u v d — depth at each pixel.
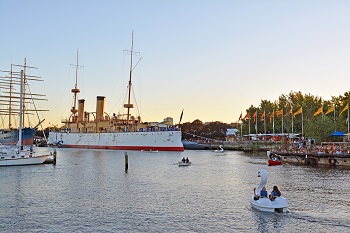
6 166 75.75
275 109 167.00
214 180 53.97
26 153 82.88
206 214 30.98
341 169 67.94
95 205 34.94
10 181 52.34
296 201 36.19
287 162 85.19
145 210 32.72
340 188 44.72
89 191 43.31
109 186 47.53
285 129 154.75
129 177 57.69
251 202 33.81
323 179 53.53
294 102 154.88
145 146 143.50
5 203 35.84
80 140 175.62
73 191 43.31
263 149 142.00
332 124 108.69
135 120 163.25
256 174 62.00
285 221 28.30
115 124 162.00
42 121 127.69
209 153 133.25
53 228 26.86
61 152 137.50
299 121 143.12
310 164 79.69
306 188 44.75
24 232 25.86
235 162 89.56
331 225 27.09
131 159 99.25
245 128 180.62
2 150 80.25
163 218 29.78
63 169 70.62
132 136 148.38
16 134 122.81
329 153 77.38
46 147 192.88
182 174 62.31
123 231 26.08
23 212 31.91
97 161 92.38
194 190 44.16
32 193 41.84
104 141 161.25
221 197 39.16
